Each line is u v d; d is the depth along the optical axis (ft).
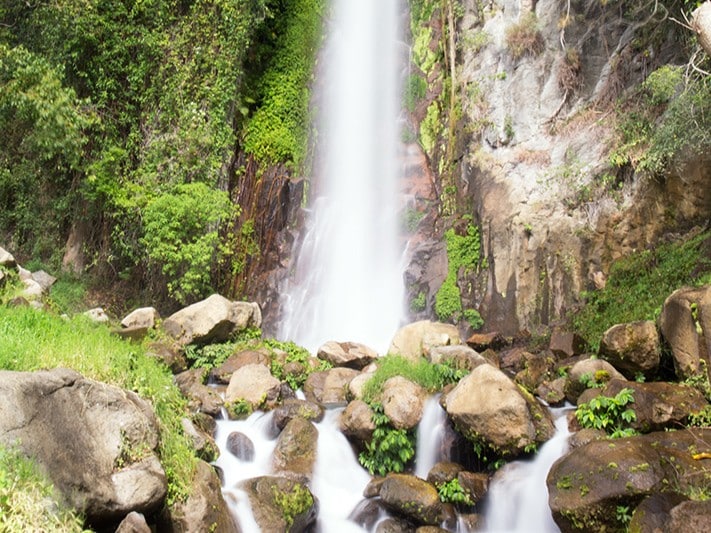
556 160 44.06
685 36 38.37
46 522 12.80
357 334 47.37
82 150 45.14
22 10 48.60
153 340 35.27
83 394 16.19
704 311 23.29
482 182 47.26
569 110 45.27
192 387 30.40
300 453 25.71
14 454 13.48
